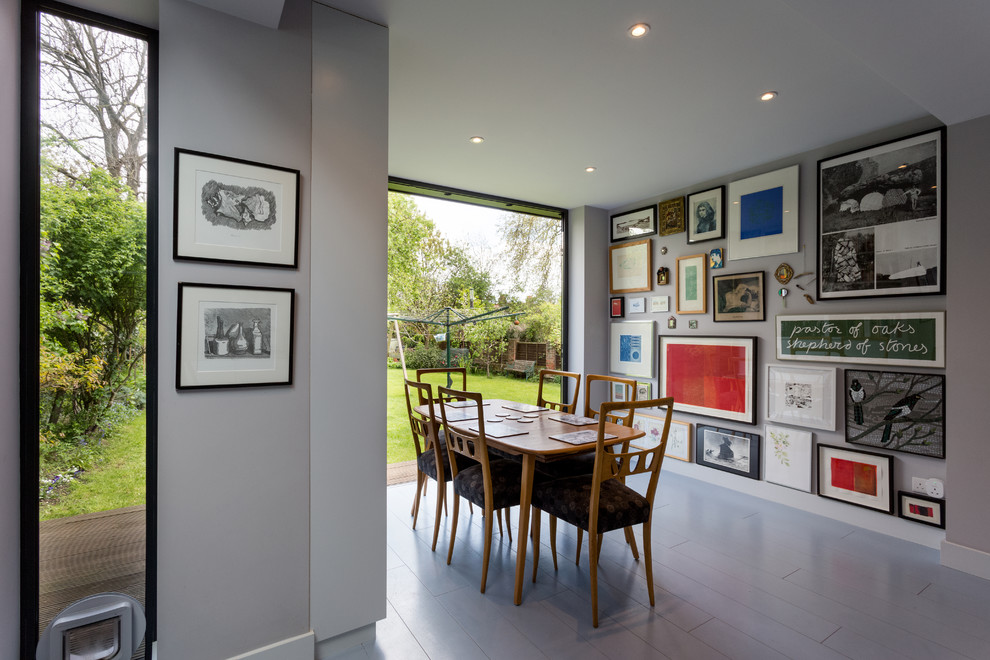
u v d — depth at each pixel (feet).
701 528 9.94
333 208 6.07
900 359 9.36
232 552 5.44
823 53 6.88
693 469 13.25
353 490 6.21
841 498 10.20
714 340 12.66
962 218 8.10
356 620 6.20
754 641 6.28
